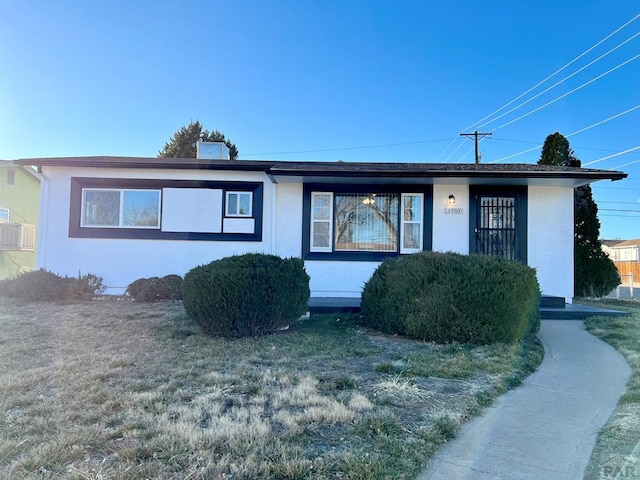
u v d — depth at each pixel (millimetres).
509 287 5715
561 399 3912
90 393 3760
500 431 3191
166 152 34500
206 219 10156
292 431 3000
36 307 8148
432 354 5207
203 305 5941
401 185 10016
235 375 4316
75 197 10078
